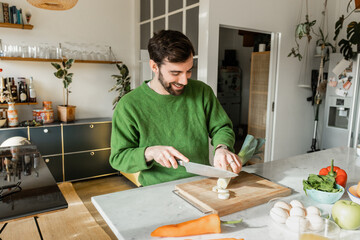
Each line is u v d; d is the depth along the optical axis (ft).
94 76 12.98
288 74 12.37
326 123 12.54
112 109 13.65
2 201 4.22
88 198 10.26
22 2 11.00
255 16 10.76
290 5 11.80
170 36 3.57
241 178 4.21
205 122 4.71
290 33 12.05
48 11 11.55
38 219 6.88
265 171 4.88
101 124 11.77
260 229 2.96
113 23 13.15
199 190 3.75
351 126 11.46
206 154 4.76
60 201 4.24
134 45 13.71
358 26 11.00
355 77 11.23
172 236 2.79
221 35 21.44
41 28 11.50
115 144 4.23
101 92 13.26
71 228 6.46
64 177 11.18
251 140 4.65
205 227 2.83
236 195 3.59
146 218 3.18
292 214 3.00
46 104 11.23
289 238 2.80
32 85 11.18
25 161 6.19
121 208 3.41
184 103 4.52
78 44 12.25
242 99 21.94
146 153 3.77
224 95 20.62
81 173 11.54
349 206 2.92
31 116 11.69
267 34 12.64
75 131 11.21
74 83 12.54
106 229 7.85
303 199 3.69
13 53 10.53
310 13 12.62
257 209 3.41
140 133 4.26
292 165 5.25
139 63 13.82
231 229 2.95
